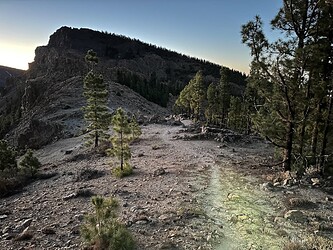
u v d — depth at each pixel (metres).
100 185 21.23
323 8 20.77
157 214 14.52
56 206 17.03
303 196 17.06
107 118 45.47
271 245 11.36
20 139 86.06
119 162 29.66
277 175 21.61
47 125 81.81
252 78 22.84
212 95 89.94
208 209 15.24
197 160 28.67
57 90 127.12
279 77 21.36
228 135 44.97
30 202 18.41
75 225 13.67
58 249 11.25
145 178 22.22
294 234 12.28
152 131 55.47
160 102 167.88
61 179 25.44
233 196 17.12
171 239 11.77
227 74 81.88
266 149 38.97
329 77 22.61
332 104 23.14
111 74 173.38
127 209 15.55
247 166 25.88
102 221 11.31
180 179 21.39
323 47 20.61
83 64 166.12
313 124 24.78
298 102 21.31
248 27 21.08
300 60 20.11
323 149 23.62
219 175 22.52
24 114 135.38
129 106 113.94
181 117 99.50
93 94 44.69
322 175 22.06
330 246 10.84
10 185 23.28
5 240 12.35
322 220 13.63
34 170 28.28
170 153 33.00
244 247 11.20
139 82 170.75
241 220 13.72
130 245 10.88
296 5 21.09
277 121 23.06
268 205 15.80
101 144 43.06
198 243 11.48
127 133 24.56
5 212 16.27
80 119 82.75
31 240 12.19
